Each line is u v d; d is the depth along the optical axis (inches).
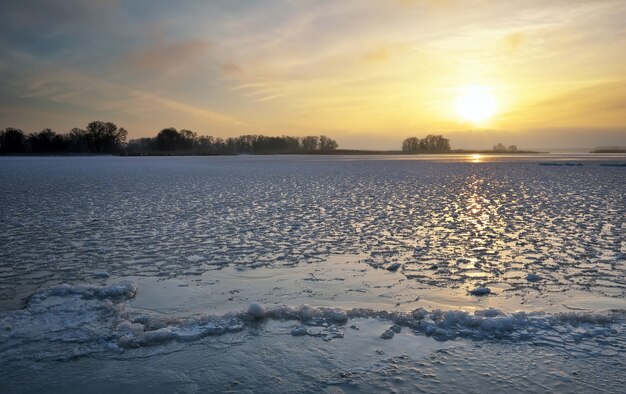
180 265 388.8
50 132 5388.8
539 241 469.7
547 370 210.8
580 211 674.2
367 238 490.9
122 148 5964.6
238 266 384.8
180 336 245.6
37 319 268.7
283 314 273.7
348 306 294.0
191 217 631.8
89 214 658.2
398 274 359.6
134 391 197.8
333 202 794.8
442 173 1654.8
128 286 322.0
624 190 977.5
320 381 203.5
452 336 245.9
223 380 205.3
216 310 288.7
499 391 194.1
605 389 195.0
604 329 250.7
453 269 370.9
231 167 2156.7
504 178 1373.0
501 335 245.9
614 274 354.6
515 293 314.3
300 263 393.1
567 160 3216.0
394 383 201.2
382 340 242.7
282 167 2161.7
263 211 687.7
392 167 2156.7
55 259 406.0
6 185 1127.6
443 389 195.8
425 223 580.1
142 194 923.4
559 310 283.4
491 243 462.3
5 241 478.6
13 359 223.9
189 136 6466.5
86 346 237.5
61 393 196.7
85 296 307.0
